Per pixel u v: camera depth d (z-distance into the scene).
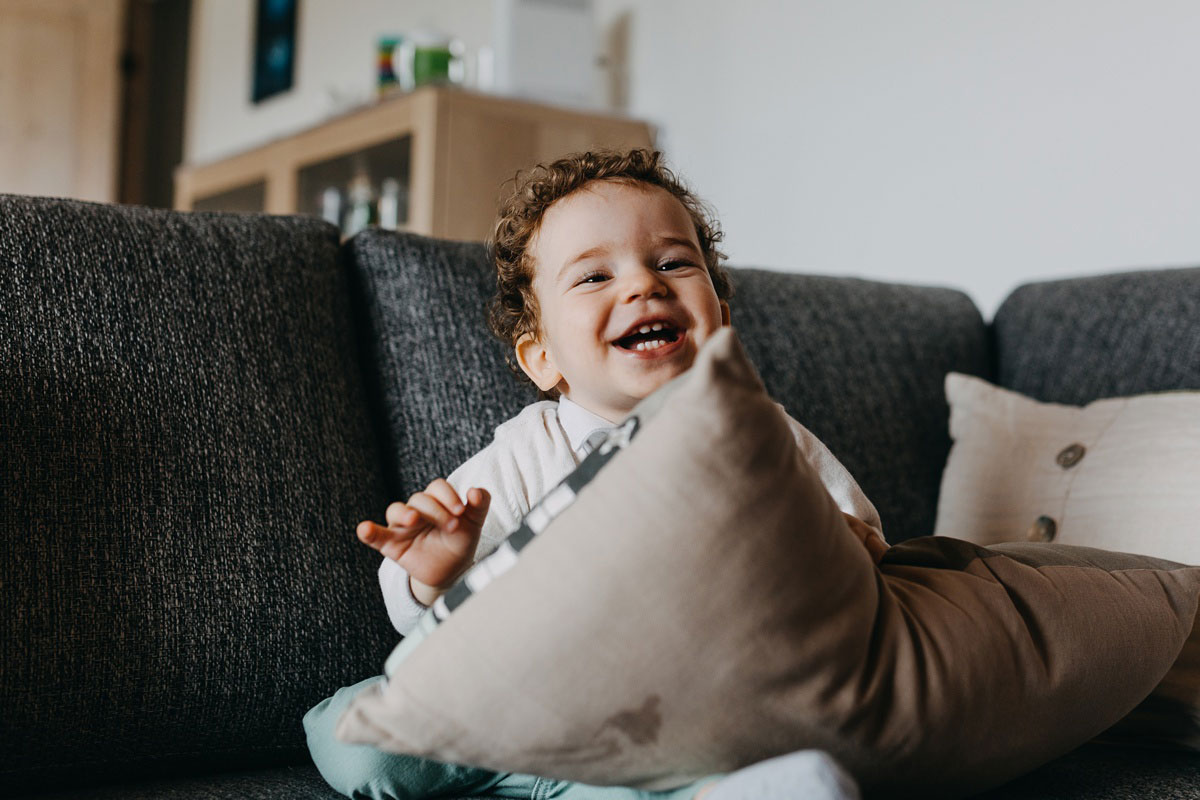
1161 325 1.35
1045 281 1.54
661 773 0.66
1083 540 1.14
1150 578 0.90
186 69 5.05
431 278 1.16
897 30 2.27
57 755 0.84
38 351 0.91
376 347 1.14
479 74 3.11
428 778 0.83
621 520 0.62
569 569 0.62
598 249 0.93
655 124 2.83
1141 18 1.87
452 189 2.51
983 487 1.26
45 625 0.84
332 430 1.04
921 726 0.69
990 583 0.80
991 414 1.31
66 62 4.63
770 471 0.62
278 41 4.25
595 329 0.92
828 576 0.65
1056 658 0.78
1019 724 0.75
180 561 0.91
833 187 2.42
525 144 2.62
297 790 0.85
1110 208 1.91
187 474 0.94
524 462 0.96
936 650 0.72
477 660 0.63
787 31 2.52
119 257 0.99
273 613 0.93
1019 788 0.82
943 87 2.19
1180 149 1.81
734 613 0.62
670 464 0.61
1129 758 0.93
